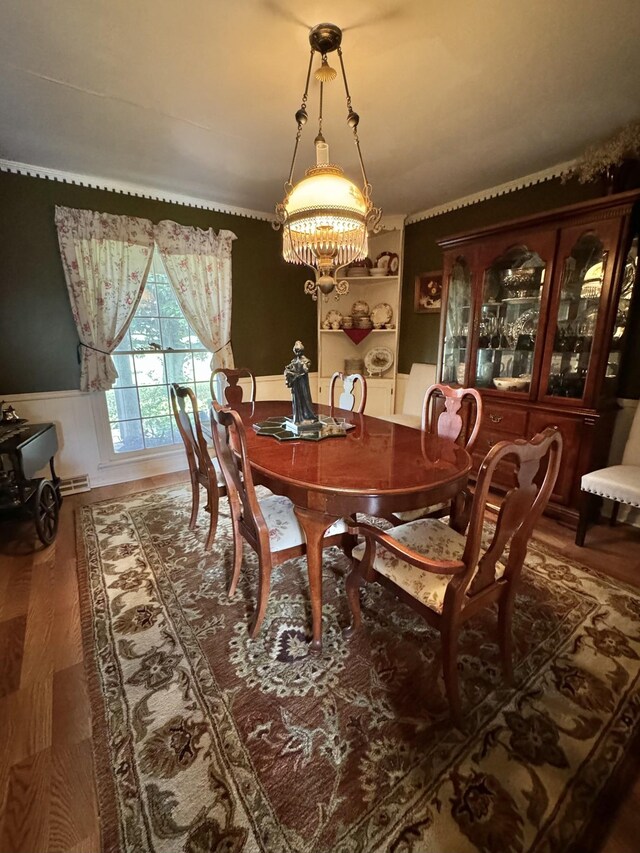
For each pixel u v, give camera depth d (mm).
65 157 2447
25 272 2666
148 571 2027
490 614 1717
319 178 1590
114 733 1202
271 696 1326
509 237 2592
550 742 1171
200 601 1802
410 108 1934
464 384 3033
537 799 1027
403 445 1761
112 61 1588
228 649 1526
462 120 2049
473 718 1244
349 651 1517
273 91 1792
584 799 1027
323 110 1939
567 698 1315
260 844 938
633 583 1933
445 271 3051
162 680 1388
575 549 2242
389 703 1302
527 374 2703
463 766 1105
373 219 1859
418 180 2879
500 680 1384
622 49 1525
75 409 2992
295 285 3928
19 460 2129
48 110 1929
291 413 2447
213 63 1604
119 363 3193
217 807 1013
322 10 1340
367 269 3873
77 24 1389
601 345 2234
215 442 1595
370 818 988
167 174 2709
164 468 3502
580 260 2332
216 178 2789
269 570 1532
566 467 2463
